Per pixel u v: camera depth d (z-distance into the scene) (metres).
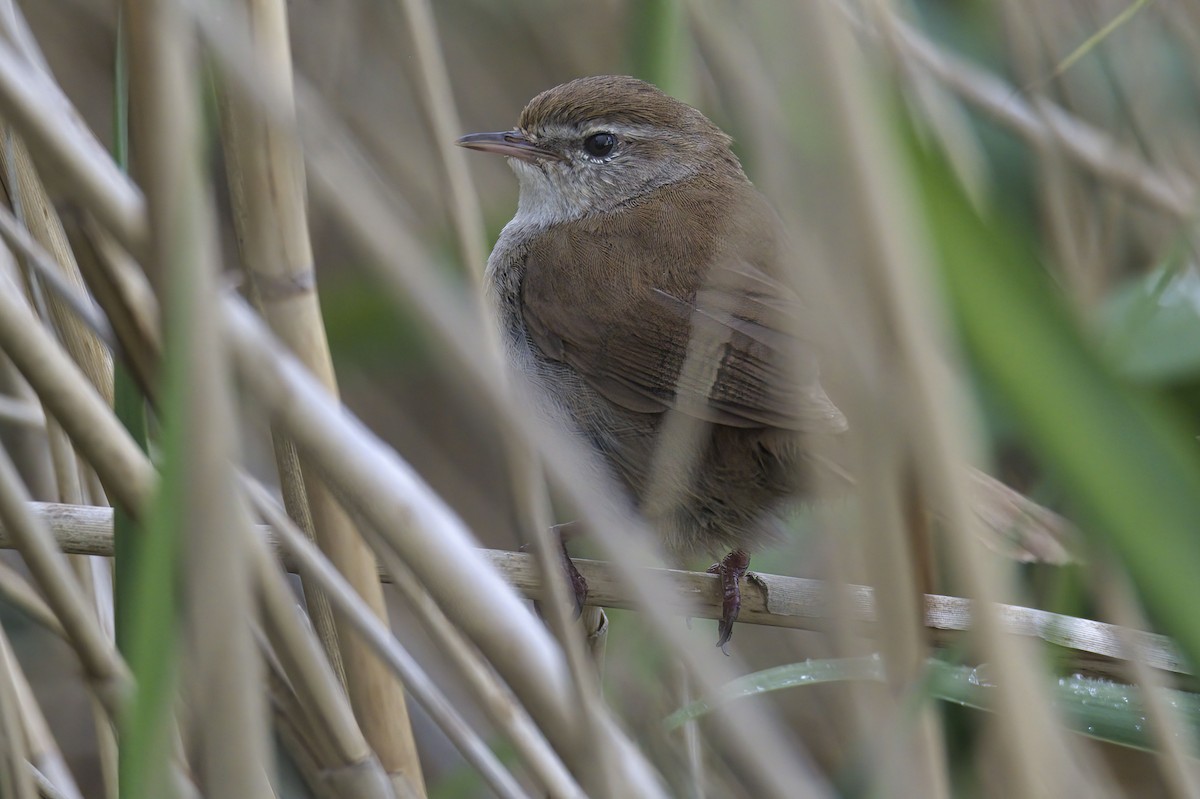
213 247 0.98
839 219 0.97
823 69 0.95
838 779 1.93
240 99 1.46
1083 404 0.98
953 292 1.00
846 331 0.99
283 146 1.60
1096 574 1.26
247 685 0.99
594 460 2.27
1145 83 2.35
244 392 1.24
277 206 1.62
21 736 1.38
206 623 0.98
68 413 1.28
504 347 2.41
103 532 1.68
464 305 1.25
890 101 1.06
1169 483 0.99
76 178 1.07
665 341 2.21
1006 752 1.04
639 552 1.20
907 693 1.10
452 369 1.13
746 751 1.10
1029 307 0.99
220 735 0.99
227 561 0.98
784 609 2.04
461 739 1.43
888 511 1.06
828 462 1.41
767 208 2.11
